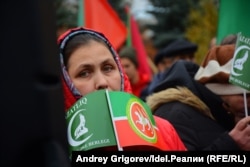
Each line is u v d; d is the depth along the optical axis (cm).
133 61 561
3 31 104
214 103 274
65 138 108
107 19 431
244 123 247
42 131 104
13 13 104
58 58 108
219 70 275
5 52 104
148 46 1733
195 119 266
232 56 275
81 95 199
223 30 293
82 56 201
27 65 104
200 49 1252
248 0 286
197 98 272
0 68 104
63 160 106
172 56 566
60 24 1015
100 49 204
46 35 105
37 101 104
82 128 174
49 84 105
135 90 573
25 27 104
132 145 174
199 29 1330
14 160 103
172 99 272
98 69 202
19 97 104
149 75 659
